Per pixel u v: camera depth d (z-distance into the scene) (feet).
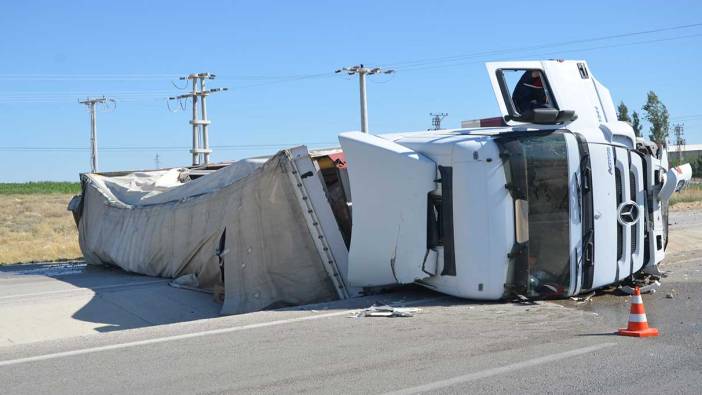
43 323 35.22
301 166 37.09
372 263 32.53
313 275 37.04
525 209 30.04
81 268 60.29
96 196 59.93
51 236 107.34
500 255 29.71
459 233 30.14
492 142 29.96
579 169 31.35
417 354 22.68
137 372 21.17
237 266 38.06
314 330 26.50
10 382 20.40
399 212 31.12
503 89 31.91
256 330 26.71
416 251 30.83
